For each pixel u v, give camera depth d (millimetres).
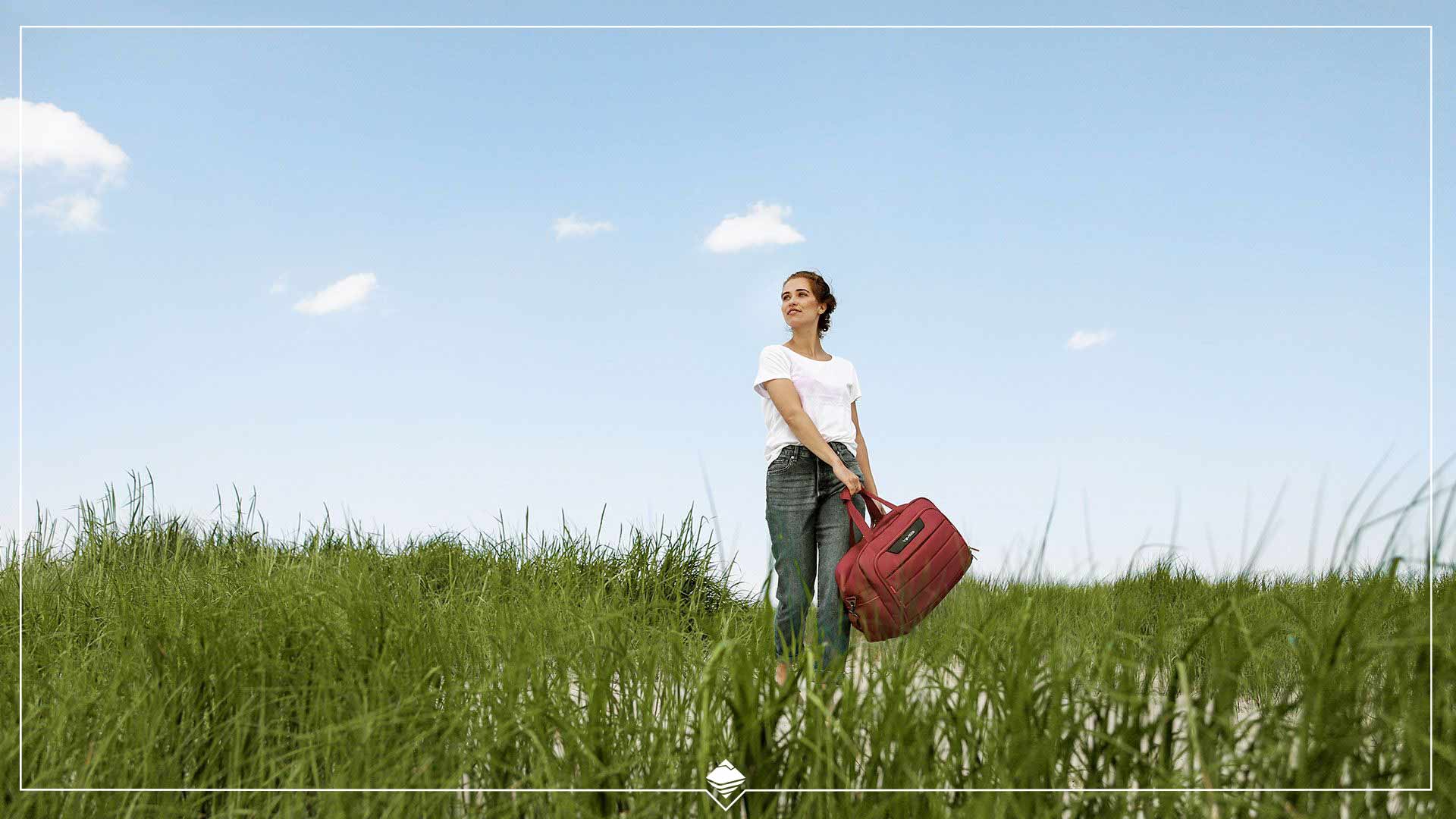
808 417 3176
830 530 3191
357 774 1545
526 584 3707
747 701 1541
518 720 1706
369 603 2572
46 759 1648
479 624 2680
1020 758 1405
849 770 1488
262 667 1949
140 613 2578
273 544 4254
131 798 1558
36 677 2078
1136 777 1437
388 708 1749
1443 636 1361
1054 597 2113
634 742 1707
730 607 2432
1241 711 1778
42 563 3980
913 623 2750
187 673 1999
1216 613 1478
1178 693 1483
